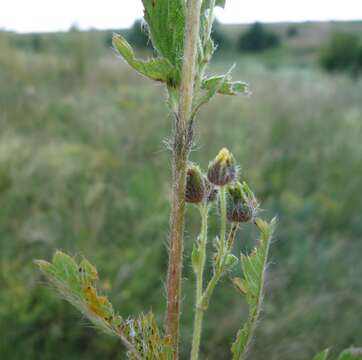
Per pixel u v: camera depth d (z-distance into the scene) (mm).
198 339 1144
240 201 1208
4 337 3809
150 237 4945
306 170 6852
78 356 3916
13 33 12820
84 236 4676
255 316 1166
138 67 1096
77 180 5629
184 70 1033
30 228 4652
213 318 4293
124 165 5988
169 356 1068
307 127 8070
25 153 5812
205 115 7496
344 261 5094
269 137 7508
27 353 3805
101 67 11836
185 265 4418
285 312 4305
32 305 4113
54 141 6637
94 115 7723
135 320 1095
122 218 5109
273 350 4023
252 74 13617
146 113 7500
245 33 36406
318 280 4770
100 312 1078
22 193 5133
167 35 1101
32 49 14820
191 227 4762
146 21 1106
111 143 6602
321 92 10758
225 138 6840
